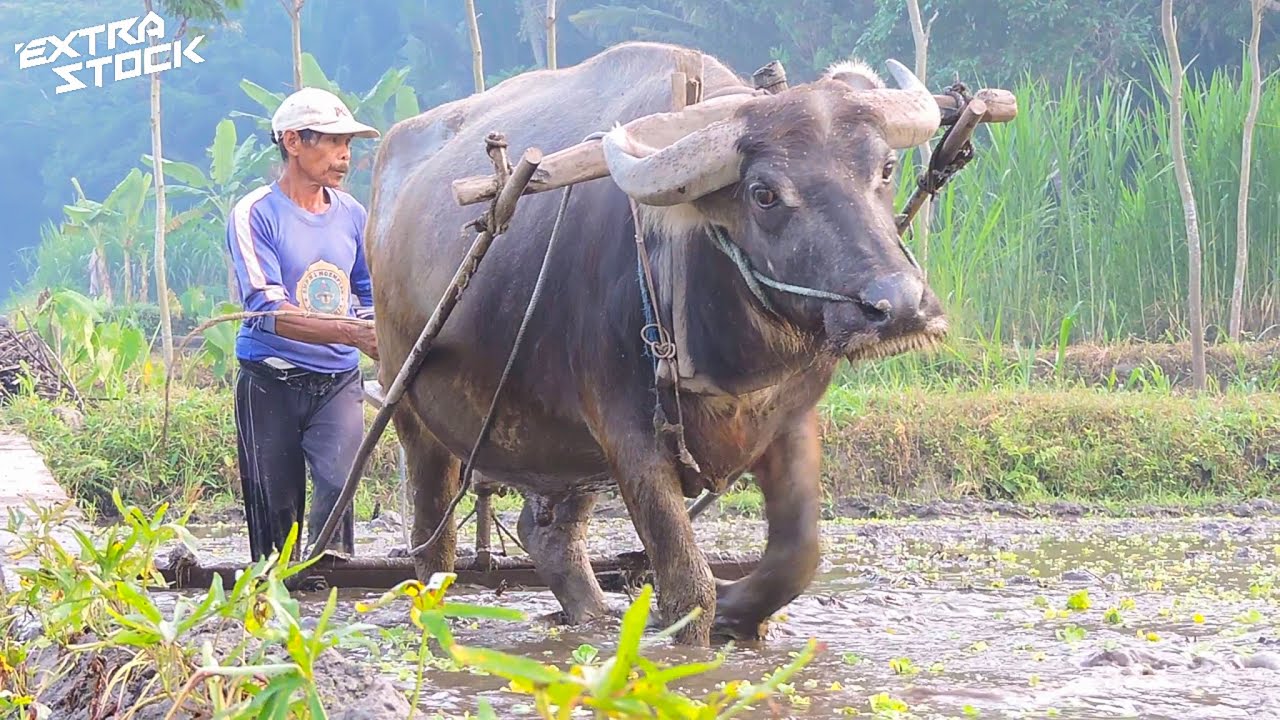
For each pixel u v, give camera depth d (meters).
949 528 9.18
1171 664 4.39
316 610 5.87
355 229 6.53
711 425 4.46
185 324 22.86
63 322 13.18
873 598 5.96
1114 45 24.62
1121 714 3.74
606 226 4.59
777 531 4.75
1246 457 11.05
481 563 6.27
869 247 3.76
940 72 24.69
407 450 5.99
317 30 49.50
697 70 4.76
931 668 4.40
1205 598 5.95
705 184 3.98
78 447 10.86
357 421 6.47
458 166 5.60
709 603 4.50
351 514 6.45
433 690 4.17
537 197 5.00
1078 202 16.50
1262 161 15.93
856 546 8.37
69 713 3.20
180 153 50.59
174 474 10.80
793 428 4.72
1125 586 6.42
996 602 5.93
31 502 3.31
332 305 6.38
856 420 10.95
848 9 29.28
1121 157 16.31
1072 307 16.02
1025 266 15.48
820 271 3.80
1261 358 14.45
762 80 4.49
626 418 4.53
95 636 3.28
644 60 5.12
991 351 12.95
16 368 13.12
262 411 6.32
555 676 1.24
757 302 4.13
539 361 4.91
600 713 1.31
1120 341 15.66
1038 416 11.14
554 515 5.72
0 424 11.36
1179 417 11.17
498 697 4.06
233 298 25.09
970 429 11.05
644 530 4.52
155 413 11.16
